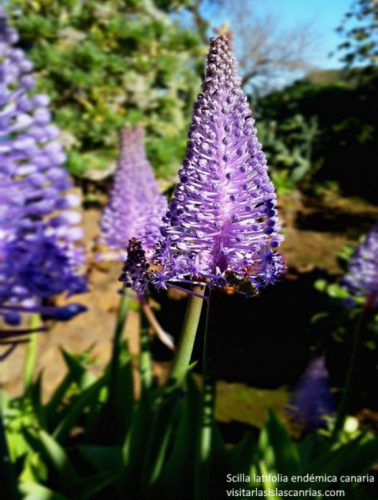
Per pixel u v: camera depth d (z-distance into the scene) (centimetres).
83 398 295
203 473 164
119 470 244
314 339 602
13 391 377
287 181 1294
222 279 65
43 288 85
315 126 1530
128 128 241
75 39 700
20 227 85
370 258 242
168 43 720
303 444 307
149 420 243
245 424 447
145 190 215
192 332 87
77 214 91
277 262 67
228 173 67
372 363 506
